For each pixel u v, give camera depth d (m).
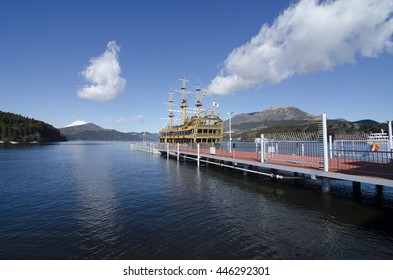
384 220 14.73
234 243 11.95
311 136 23.03
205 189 24.08
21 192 23.67
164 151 65.31
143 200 20.16
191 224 14.48
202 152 40.09
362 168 17.78
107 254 11.00
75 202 19.78
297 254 10.91
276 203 18.70
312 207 17.39
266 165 22.81
